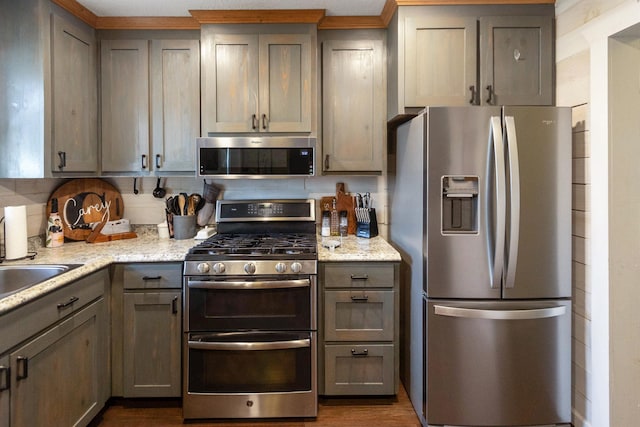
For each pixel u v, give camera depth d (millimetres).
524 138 1845
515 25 2141
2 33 1980
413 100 2158
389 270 2100
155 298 2072
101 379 1993
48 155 2002
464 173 1847
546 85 2143
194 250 2064
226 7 2273
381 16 2391
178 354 2084
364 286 2102
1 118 1990
